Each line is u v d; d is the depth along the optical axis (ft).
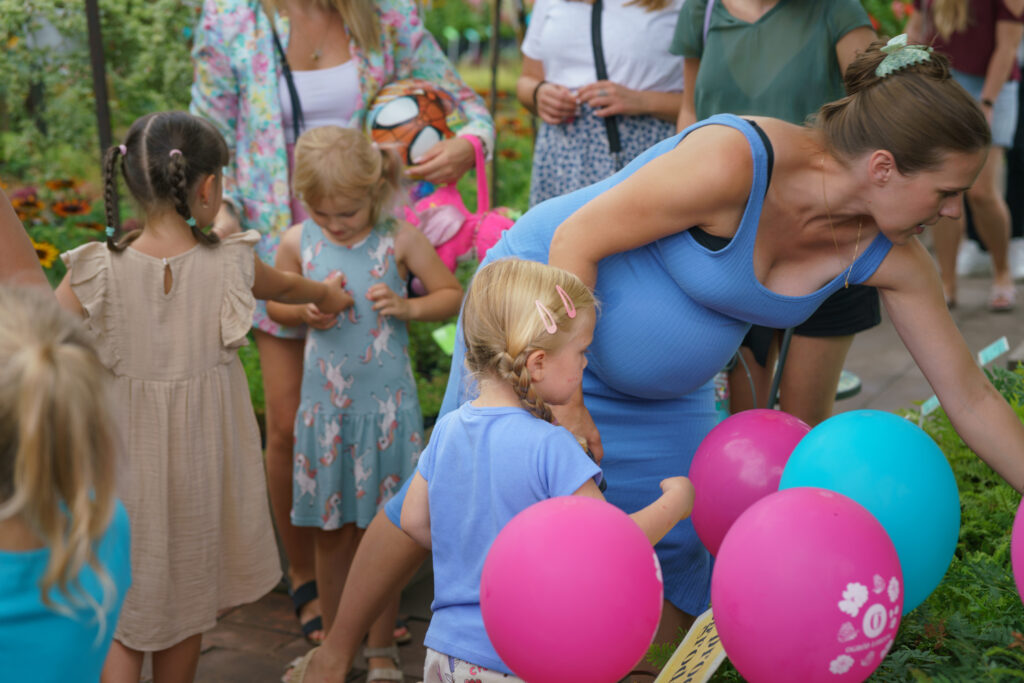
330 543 10.70
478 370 6.63
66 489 4.81
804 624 5.20
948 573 7.30
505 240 8.04
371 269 10.46
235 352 9.39
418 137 11.42
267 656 10.80
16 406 4.61
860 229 6.97
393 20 11.81
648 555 5.40
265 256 11.31
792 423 7.07
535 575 5.23
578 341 6.42
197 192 8.96
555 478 6.14
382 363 10.50
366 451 10.52
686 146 6.73
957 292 21.99
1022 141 20.38
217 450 9.16
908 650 6.36
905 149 6.20
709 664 5.85
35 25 17.38
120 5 16.87
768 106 10.23
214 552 9.22
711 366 7.66
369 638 10.31
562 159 12.75
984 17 19.27
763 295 7.03
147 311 8.71
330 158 9.86
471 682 6.49
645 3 11.95
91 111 17.93
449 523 6.66
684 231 6.96
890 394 16.66
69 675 5.18
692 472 7.16
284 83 11.09
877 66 6.45
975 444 7.27
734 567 5.40
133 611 8.76
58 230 16.75
